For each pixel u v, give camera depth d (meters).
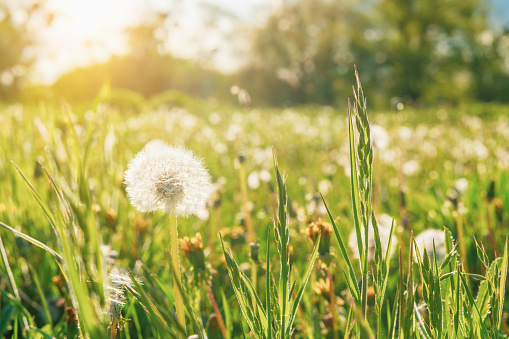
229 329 0.54
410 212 1.12
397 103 1.08
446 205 0.96
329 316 0.56
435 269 0.39
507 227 0.89
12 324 0.63
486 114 6.39
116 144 0.92
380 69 20.72
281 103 21.28
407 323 0.37
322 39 22.86
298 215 0.77
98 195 0.85
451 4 20.58
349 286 0.38
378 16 22.00
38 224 0.90
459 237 0.72
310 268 0.38
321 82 22.83
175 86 15.55
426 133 3.19
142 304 0.36
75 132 0.41
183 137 2.38
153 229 0.86
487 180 1.19
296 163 2.05
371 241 0.52
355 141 0.35
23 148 1.15
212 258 0.78
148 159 0.36
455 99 19.84
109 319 0.36
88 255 0.34
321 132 3.96
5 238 0.80
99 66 15.98
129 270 0.36
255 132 3.61
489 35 20.77
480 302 0.43
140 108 6.66
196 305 0.52
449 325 0.40
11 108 3.24
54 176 0.42
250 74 22.19
